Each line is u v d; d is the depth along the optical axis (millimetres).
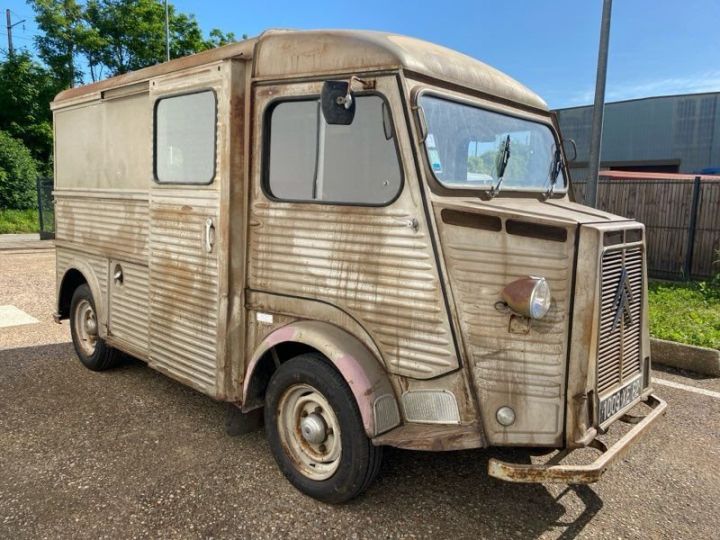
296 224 3422
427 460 3893
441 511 3307
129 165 4656
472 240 2883
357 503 3359
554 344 2785
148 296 4520
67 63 25500
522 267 2818
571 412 2777
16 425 4359
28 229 19141
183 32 27234
